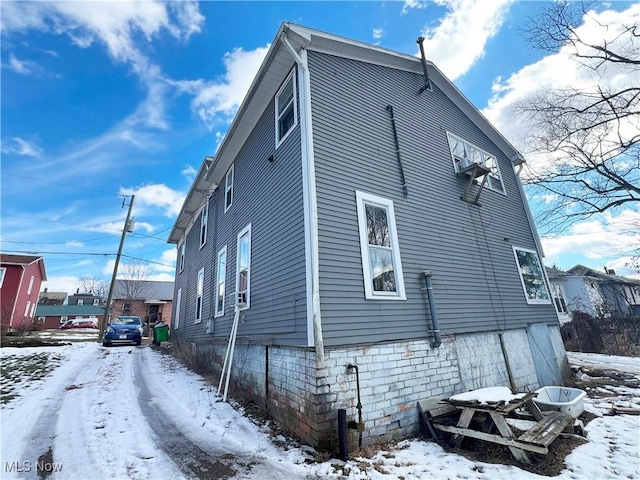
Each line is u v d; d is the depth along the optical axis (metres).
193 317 11.94
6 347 12.51
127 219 19.52
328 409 3.94
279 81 6.73
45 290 51.03
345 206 5.21
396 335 5.02
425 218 6.58
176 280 17.28
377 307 4.95
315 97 5.58
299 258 4.83
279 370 5.03
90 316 39.41
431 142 7.73
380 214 5.78
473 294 6.87
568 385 7.89
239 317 7.19
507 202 9.57
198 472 3.29
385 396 4.54
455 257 6.86
